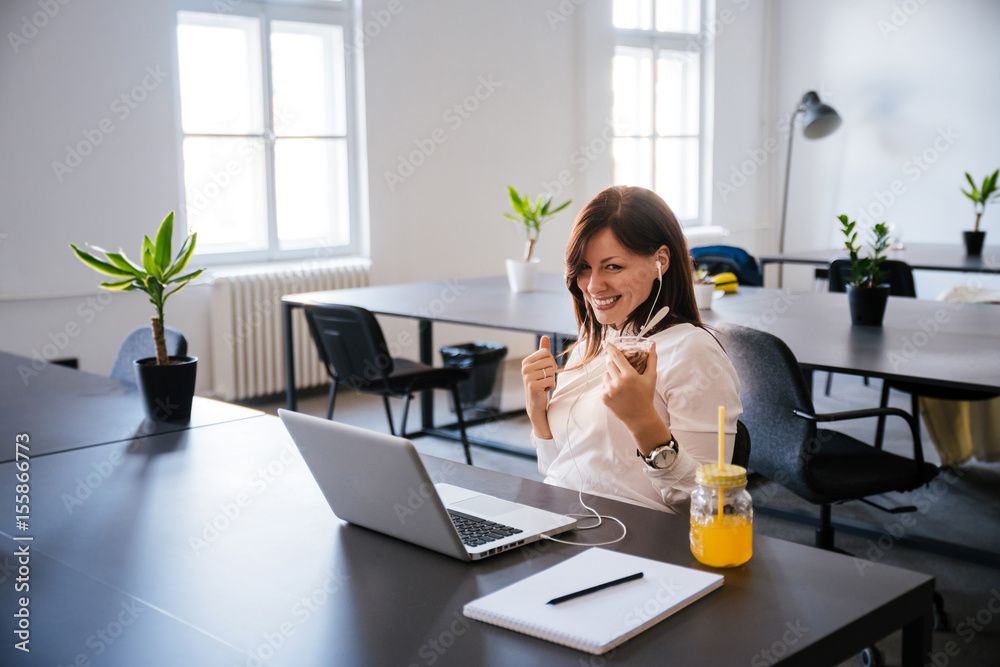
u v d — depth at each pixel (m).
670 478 1.36
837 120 6.62
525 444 4.23
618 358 1.31
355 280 5.25
